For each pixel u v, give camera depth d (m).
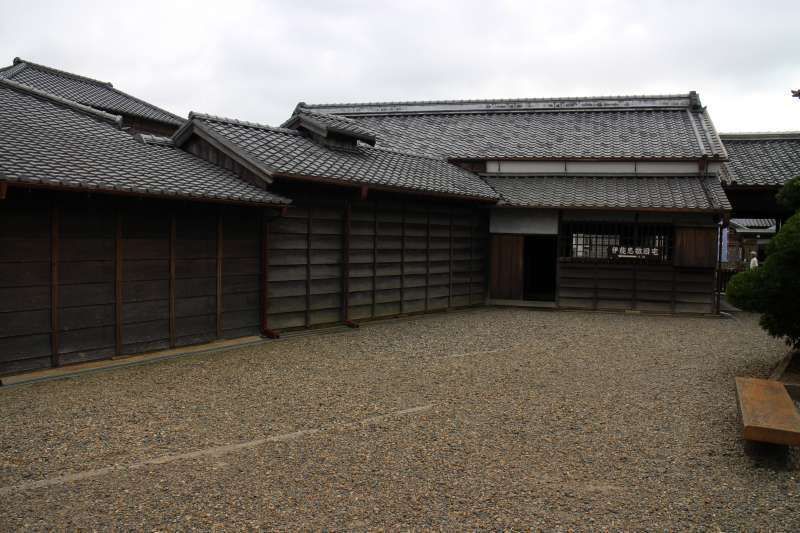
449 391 7.52
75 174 7.95
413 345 10.65
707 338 11.73
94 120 11.01
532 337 11.62
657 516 4.18
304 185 11.44
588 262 16.02
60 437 5.64
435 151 18.48
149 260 9.26
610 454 5.37
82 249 8.40
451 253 15.54
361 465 5.03
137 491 4.48
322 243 12.14
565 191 16.20
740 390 6.12
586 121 19.94
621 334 12.09
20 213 7.71
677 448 5.54
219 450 5.34
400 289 14.09
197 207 9.91
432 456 5.26
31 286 7.86
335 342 10.81
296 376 8.21
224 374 8.26
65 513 4.11
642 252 15.71
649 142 17.73
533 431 5.98
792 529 4.01
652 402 7.08
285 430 5.93
